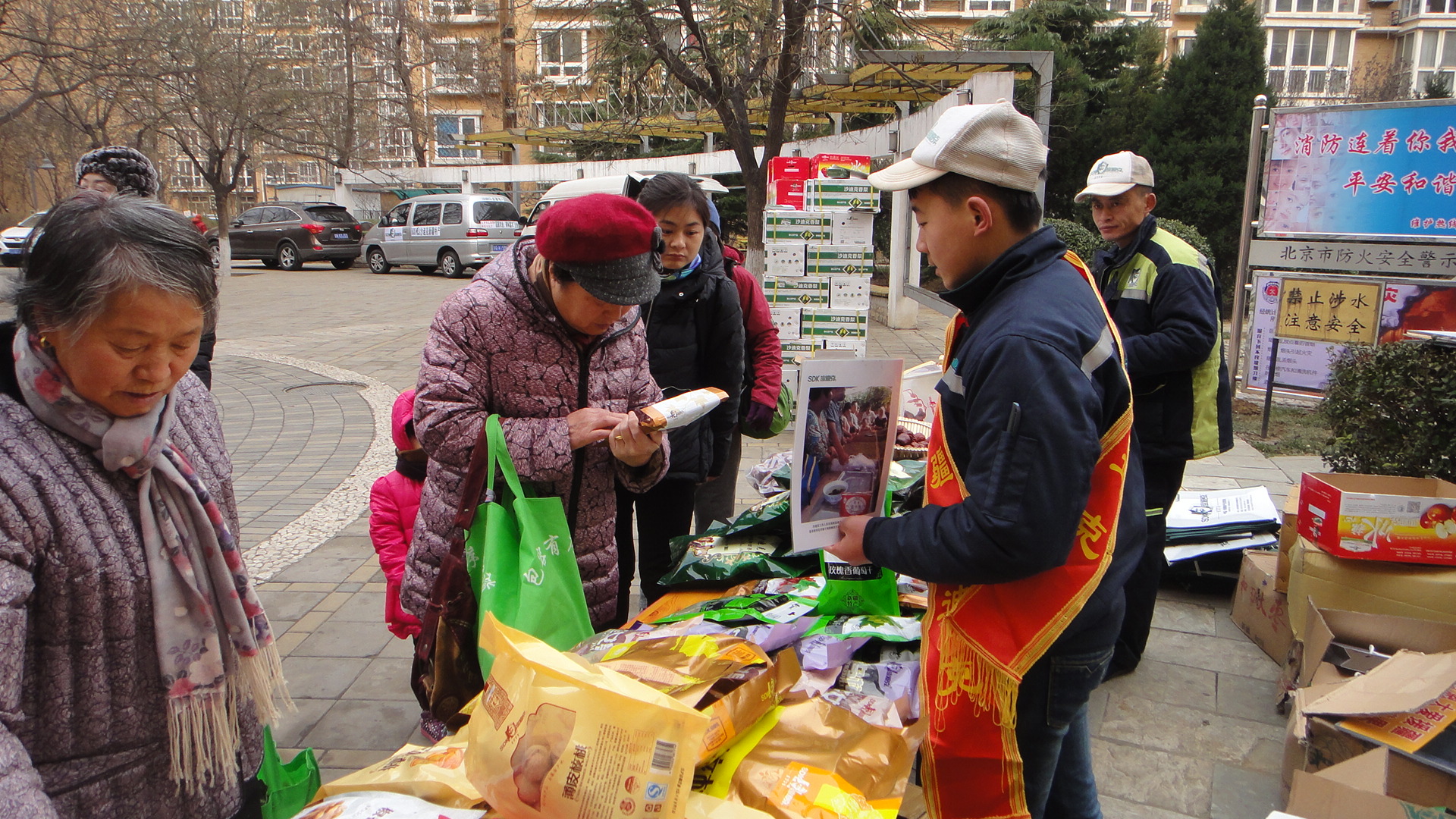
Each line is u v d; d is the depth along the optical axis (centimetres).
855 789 147
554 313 195
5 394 112
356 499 506
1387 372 377
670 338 283
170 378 112
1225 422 292
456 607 181
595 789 117
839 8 783
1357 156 635
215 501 131
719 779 148
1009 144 148
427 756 146
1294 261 673
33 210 2555
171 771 126
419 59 2347
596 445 209
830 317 621
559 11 902
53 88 1504
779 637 190
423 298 1529
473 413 191
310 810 130
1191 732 274
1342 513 274
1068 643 156
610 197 174
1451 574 270
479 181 2219
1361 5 3266
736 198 1981
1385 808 172
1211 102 1442
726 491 338
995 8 2469
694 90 824
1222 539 370
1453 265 606
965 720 152
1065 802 185
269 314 1331
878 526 159
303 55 2100
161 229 106
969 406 145
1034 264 150
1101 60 1822
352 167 2372
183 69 1545
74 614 114
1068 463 134
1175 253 286
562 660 129
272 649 138
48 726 115
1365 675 229
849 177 668
